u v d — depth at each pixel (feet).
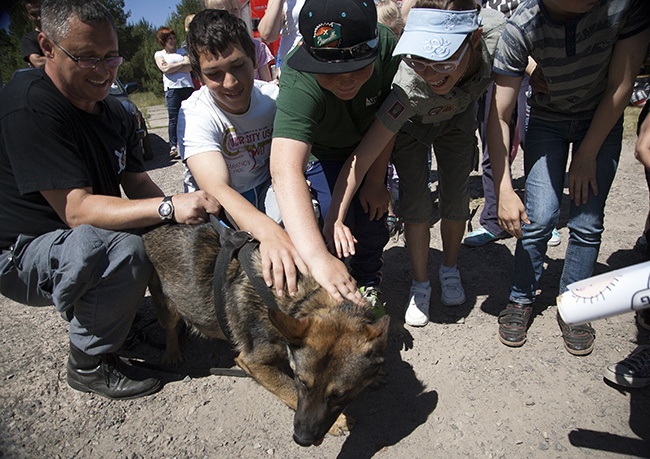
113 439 8.56
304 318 7.64
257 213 8.66
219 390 9.68
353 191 8.95
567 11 7.63
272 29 15.58
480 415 8.59
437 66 7.27
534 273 10.15
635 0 7.58
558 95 8.93
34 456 8.25
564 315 6.08
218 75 8.87
